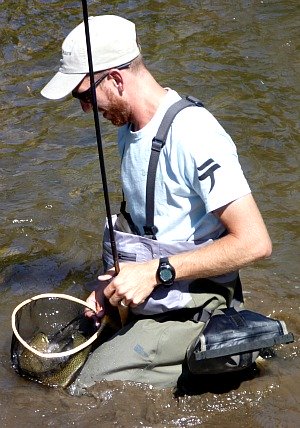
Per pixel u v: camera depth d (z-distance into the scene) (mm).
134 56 3746
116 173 5957
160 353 3910
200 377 3969
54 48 7988
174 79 7297
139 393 3893
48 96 3770
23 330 4199
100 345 4070
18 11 8758
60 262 5078
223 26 8305
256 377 4004
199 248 3814
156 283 3803
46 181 5895
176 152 3717
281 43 7910
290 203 5531
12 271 4996
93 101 3641
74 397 3924
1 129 6605
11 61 7754
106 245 4094
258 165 5984
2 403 3912
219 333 3750
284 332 3781
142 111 3777
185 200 3822
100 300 4184
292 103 6852
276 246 5098
